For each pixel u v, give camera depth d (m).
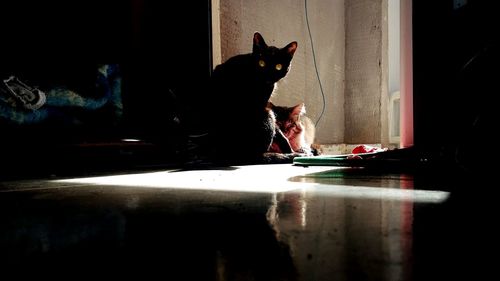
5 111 1.68
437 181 1.11
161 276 0.35
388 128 4.07
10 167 1.64
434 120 1.62
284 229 0.53
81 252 0.43
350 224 0.55
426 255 0.40
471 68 1.42
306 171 1.57
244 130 2.26
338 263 0.38
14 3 1.78
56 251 0.44
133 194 0.92
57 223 0.59
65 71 1.93
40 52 1.86
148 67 2.37
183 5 2.43
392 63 4.39
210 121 2.38
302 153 2.37
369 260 0.38
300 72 3.33
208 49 2.37
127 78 2.26
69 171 1.69
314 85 3.55
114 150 1.97
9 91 1.69
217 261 0.39
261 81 2.32
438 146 1.58
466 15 1.57
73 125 1.91
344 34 4.12
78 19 2.02
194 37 2.41
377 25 3.92
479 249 0.42
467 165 1.24
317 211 0.66
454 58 1.59
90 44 2.07
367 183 1.08
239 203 0.76
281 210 0.67
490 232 0.50
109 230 0.54
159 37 2.41
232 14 2.60
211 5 2.36
